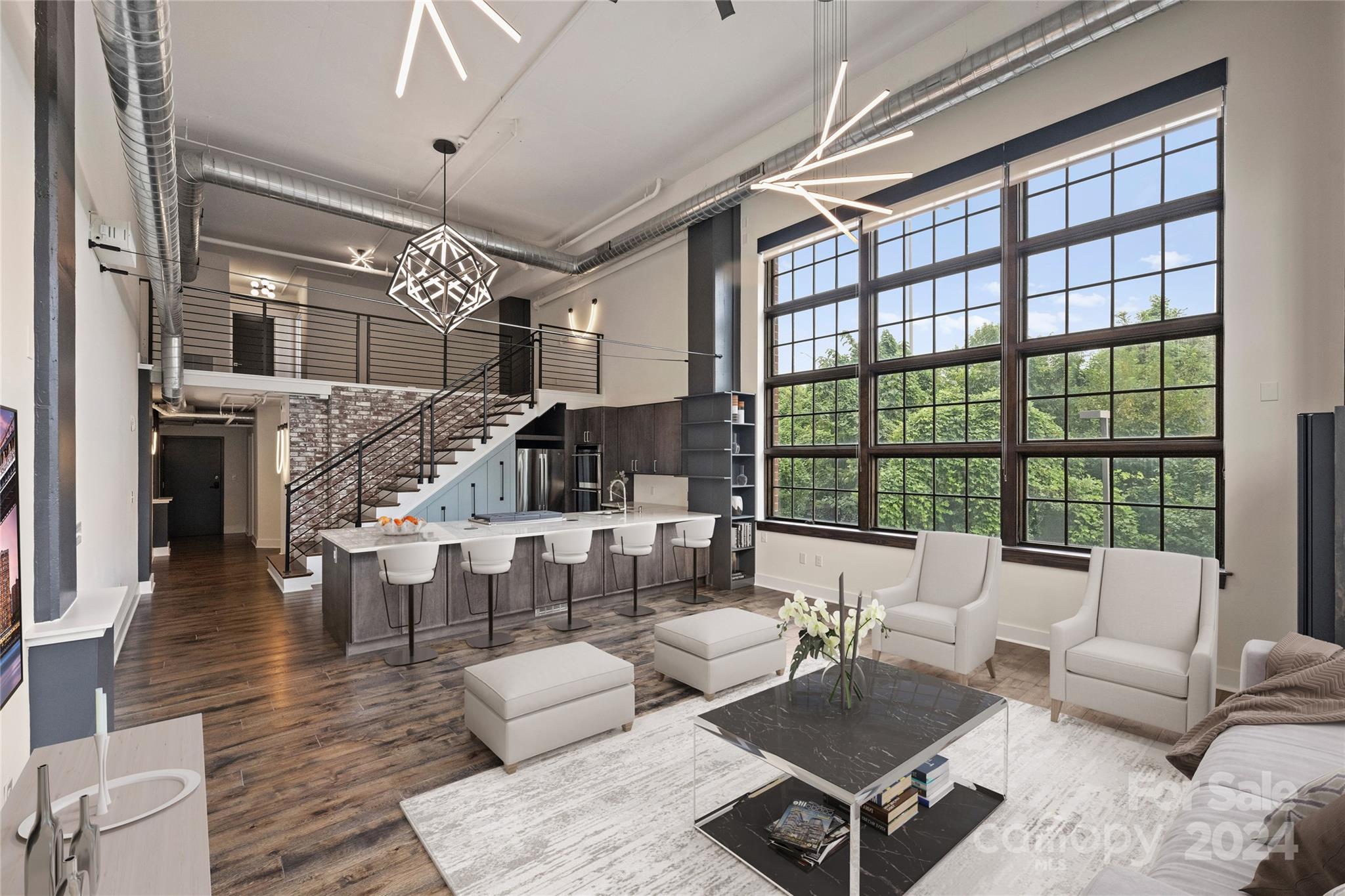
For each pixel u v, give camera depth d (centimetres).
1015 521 513
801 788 279
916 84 471
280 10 452
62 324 287
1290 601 377
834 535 643
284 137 630
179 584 741
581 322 1036
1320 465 311
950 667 396
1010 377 514
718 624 414
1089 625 368
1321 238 367
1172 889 147
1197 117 417
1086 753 316
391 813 268
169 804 163
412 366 1232
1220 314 414
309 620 580
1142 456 455
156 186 373
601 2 450
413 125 614
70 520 293
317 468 870
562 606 606
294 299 1153
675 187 744
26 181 246
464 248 517
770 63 524
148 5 227
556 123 610
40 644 245
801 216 681
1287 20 380
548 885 222
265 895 218
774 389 732
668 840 247
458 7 451
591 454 941
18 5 234
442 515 824
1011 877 224
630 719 344
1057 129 484
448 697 395
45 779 122
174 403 827
